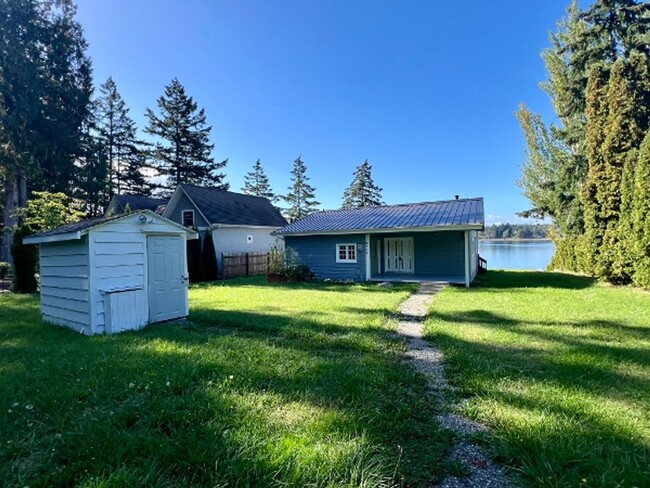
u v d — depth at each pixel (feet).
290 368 12.50
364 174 139.23
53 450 7.27
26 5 55.36
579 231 60.18
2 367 12.81
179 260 23.56
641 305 24.52
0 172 54.85
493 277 48.52
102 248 19.61
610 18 51.03
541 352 14.49
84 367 12.30
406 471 6.85
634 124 37.04
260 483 6.24
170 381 10.83
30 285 37.50
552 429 8.07
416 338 17.78
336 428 8.17
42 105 57.31
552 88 67.41
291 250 51.65
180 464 6.73
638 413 9.05
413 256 48.83
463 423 8.86
